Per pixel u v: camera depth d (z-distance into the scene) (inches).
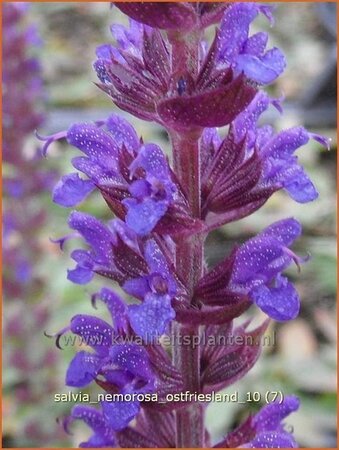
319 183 14.2
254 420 5.5
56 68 18.4
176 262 4.9
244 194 4.8
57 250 12.1
